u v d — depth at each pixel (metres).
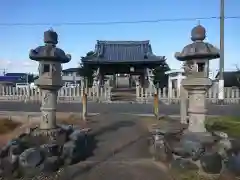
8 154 7.81
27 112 17.14
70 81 50.28
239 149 7.99
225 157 7.45
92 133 11.48
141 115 16.23
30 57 9.35
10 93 26.58
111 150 9.42
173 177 7.10
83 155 8.80
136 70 30.25
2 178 7.16
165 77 38.06
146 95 25.58
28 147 8.14
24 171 7.27
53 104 9.80
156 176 7.18
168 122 13.66
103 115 16.16
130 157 8.76
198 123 8.88
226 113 17.19
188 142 7.91
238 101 23.94
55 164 7.52
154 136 9.55
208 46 8.76
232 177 7.04
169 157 8.07
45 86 9.56
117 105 22.36
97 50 30.75
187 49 8.91
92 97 26.08
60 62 9.80
